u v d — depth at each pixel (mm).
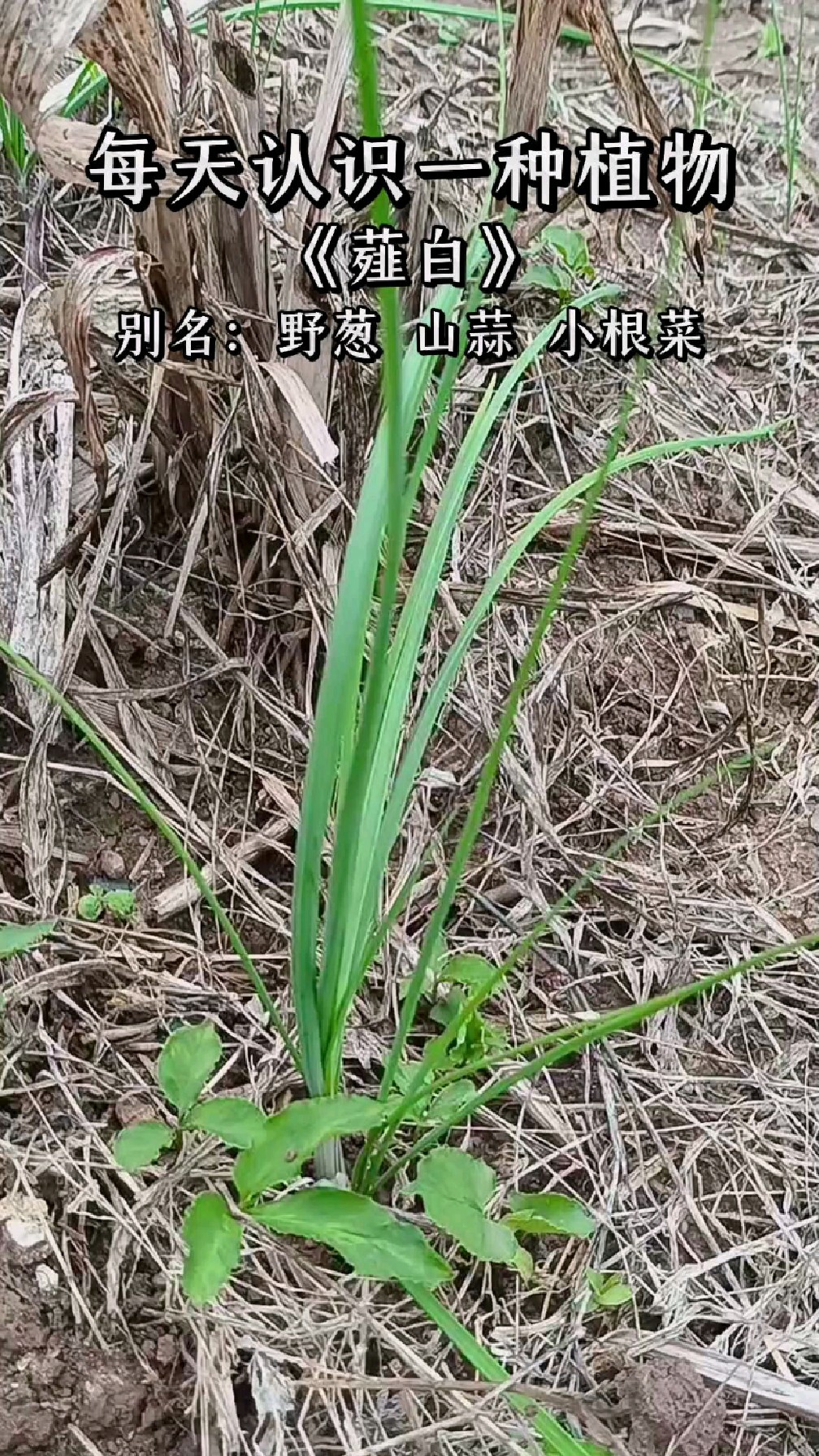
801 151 891
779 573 653
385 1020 477
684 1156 465
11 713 522
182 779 536
